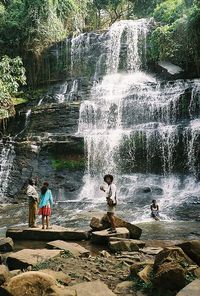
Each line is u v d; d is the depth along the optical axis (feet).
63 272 22.38
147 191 63.31
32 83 101.71
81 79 97.35
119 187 67.00
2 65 85.20
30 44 101.40
